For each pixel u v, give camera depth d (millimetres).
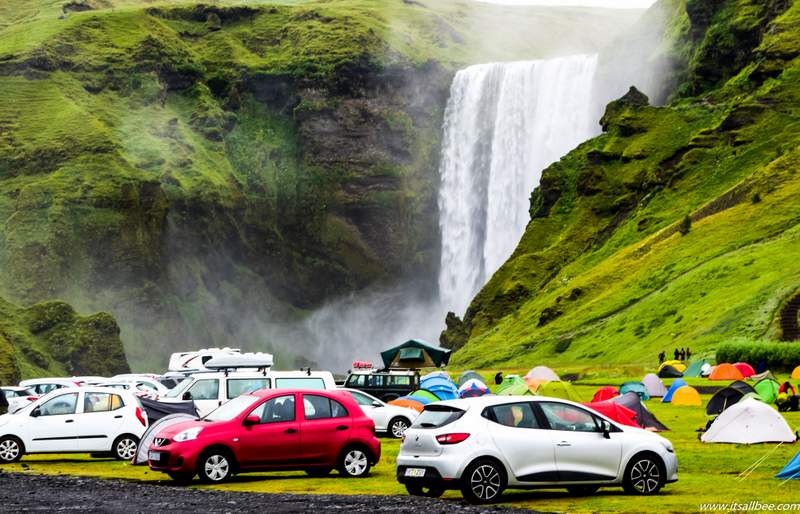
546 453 29188
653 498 29688
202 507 28234
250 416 35062
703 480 33938
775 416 44938
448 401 30328
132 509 27969
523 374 115625
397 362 116125
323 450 35500
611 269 169375
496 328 182750
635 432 30547
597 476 29641
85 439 43375
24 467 41406
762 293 121438
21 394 73250
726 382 89188
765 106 186875
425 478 29312
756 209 156125
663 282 151375
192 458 34250
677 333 127312
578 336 150250
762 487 32094
